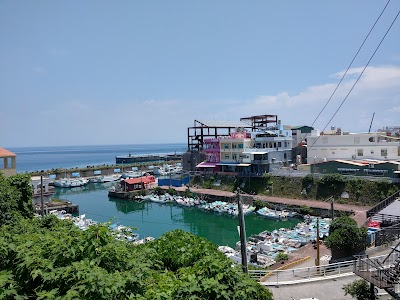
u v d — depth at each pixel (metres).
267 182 56.97
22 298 5.84
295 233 36.25
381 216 28.56
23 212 19.83
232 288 6.52
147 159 148.75
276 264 24.69
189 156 77.50
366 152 56.62
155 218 50.09
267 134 67.62
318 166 53.62
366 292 12.94
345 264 19.30
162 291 6.30
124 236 9.99
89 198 67.75
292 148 69.69
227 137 70.69
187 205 56.28
